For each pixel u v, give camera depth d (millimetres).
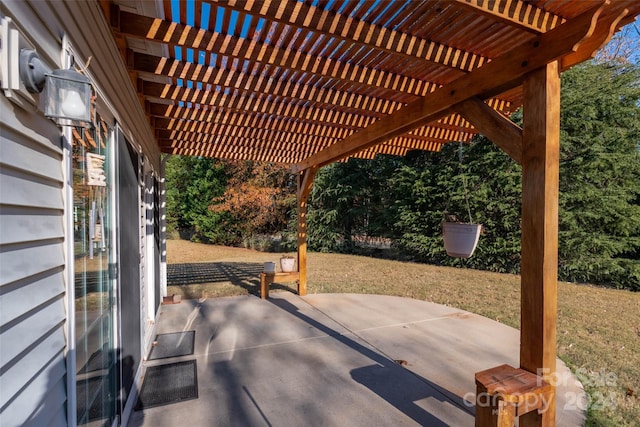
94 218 1649
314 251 12883
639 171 7008
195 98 2988
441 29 1986
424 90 2705
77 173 1424
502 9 1643
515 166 7660
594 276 7203
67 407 1175
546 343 1701
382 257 11430
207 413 2301
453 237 2389
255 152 5234
